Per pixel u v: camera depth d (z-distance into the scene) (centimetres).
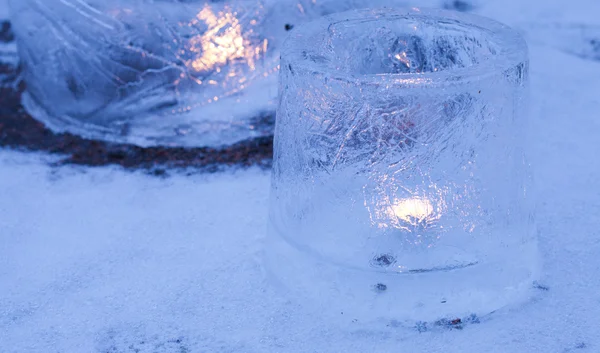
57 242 131
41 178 145
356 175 112
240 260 126
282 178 118
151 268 125
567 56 166
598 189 134
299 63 113
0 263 128
